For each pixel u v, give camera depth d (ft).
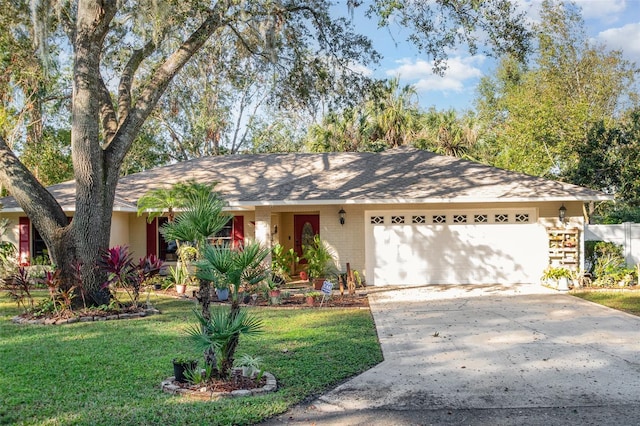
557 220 50.98
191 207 21.35
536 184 52.08
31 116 79.05
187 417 16.30
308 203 49.88
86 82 36.11
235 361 21.33
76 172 36.73
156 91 39.93
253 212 57.16
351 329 30.37
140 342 26.94
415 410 17.56
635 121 66.59
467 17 40.11
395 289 48.93
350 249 52.47
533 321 32.42
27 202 36.52
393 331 29.99
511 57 42.57
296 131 118.11
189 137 109.09
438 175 55.83
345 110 50.75
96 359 23.48
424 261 52.08
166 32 42.65
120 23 45.50
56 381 20.24
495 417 16.87
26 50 45.70
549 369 22.08
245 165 64.03
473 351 25.29
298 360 23.35
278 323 32.35
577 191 49.85
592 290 46.29
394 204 52.06
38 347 25.91
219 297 42.27
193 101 94.12
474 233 51.85
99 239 37.17
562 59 86.58
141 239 58.49
